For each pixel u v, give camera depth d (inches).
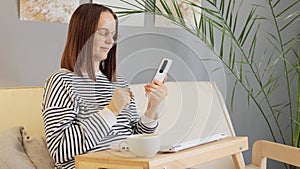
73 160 67.9
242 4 121.3
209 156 62.8
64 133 66.3
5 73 88.0
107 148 66.2
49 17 91.8
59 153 66.4
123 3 100.9
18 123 81.7
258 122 128.3
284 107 132.6
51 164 74.4
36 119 83.7
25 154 73.5
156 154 58.0
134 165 54.9
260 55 126.0
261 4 124.6
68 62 71.7
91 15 70.2
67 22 94.1
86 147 65.6
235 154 69.9
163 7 100.8
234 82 122.0
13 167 68.9
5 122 80.5
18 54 89.1
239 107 123.8
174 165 57.5
